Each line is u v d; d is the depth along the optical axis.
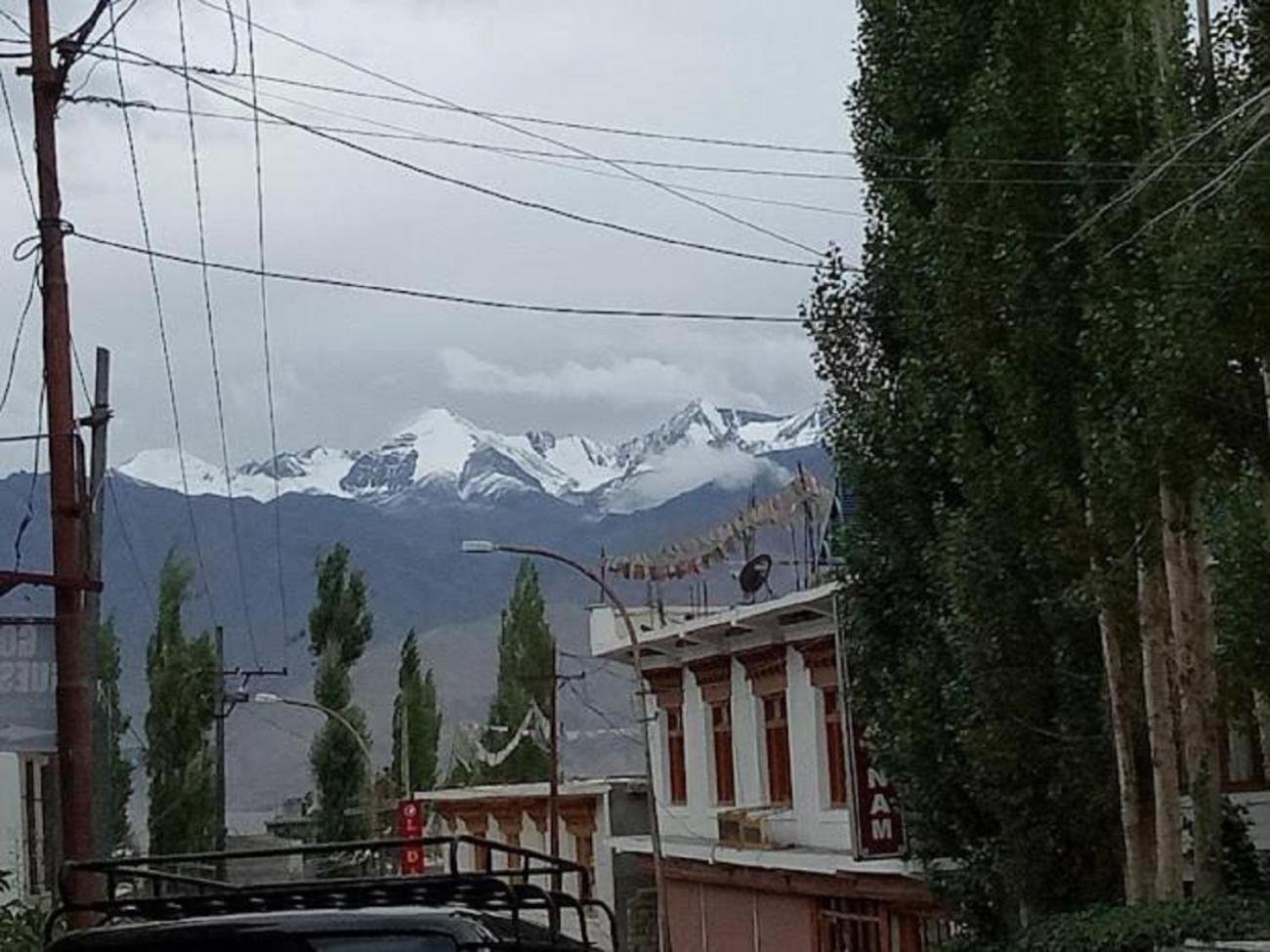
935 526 23.80
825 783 34.72
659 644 41.78
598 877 51.62
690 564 43.16
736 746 39.50
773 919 38.25
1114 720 20.69
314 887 9.00
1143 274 19.09
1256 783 24.66
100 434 22.33
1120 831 22.14
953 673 23.67
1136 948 18.73
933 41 23.64
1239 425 18.20
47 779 35.00
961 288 21.36
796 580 38.97
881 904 33.12
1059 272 20.75
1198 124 18.17
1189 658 19.66
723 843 38.50
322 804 66.69
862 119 24.58
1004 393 20.98
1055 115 20.94
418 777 73.81
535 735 73.81
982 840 23.72
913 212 23.84
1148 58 20.09
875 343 25.20
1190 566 19.53
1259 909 18.67
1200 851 19.86
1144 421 18.70
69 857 17.92
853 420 24.81
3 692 18.36
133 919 9.20
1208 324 17.28
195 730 59.59
